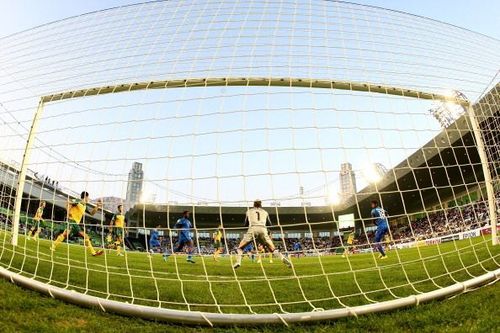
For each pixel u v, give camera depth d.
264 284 4.88
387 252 12.99
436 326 2.60
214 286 4.68
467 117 6.67
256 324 2.85
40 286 3.36
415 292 3.82
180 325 2.89
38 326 2.55
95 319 2.87
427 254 9.14
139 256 11.20
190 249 9.57
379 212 9.92
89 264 6.20
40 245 8.27
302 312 3.07
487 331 2.39
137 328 2.72
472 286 3.50
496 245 6.42
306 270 7.11
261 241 6.87
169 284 4.62
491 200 6.44
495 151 6.61
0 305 2.89
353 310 2.96
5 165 6.05
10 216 6.19
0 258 4.96
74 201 4.48
